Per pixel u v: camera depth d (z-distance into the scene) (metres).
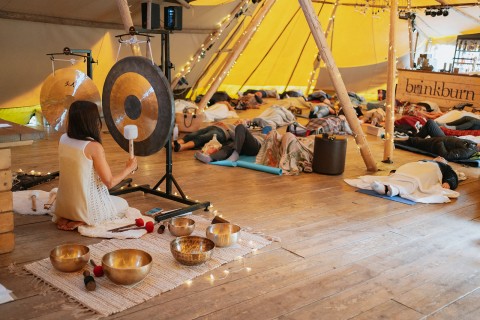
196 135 6.17
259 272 2.90
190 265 2.87
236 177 4.98
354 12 10.88
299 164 5.34
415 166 4.85
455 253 3.35
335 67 5.23
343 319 2.46
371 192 4.69
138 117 3.76
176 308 2.47
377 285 2.83
